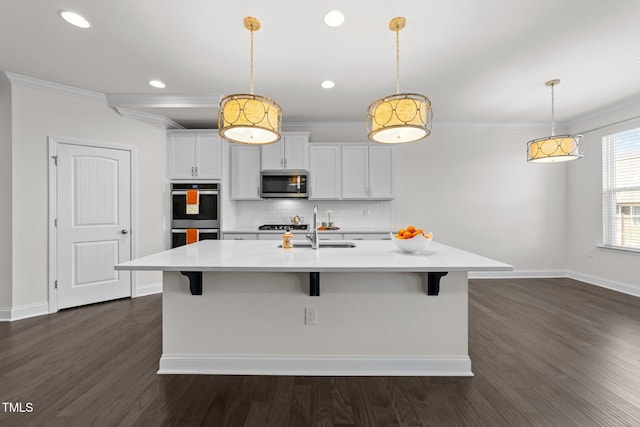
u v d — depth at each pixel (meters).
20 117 2.98
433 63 2.79
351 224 4.70
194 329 2.00
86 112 3.38
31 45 2.45
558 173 4.70
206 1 1.95
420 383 1.88
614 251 3.97
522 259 4.70
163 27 2.22
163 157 4.00
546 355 2.22
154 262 1.73
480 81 3.18
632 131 3.79
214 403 1.68
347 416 1.58
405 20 2.14
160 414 1.59
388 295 1.99
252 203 4.70
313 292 1.96
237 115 1.82
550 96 3.59
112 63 2.75
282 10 2.04
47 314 3.11
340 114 4.25
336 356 2.00
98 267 3.48
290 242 2.31
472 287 4.13
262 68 2.86
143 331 2.67
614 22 2.18
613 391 1.78
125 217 3.67
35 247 3.08
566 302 3.47
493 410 1.62
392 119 1.76
